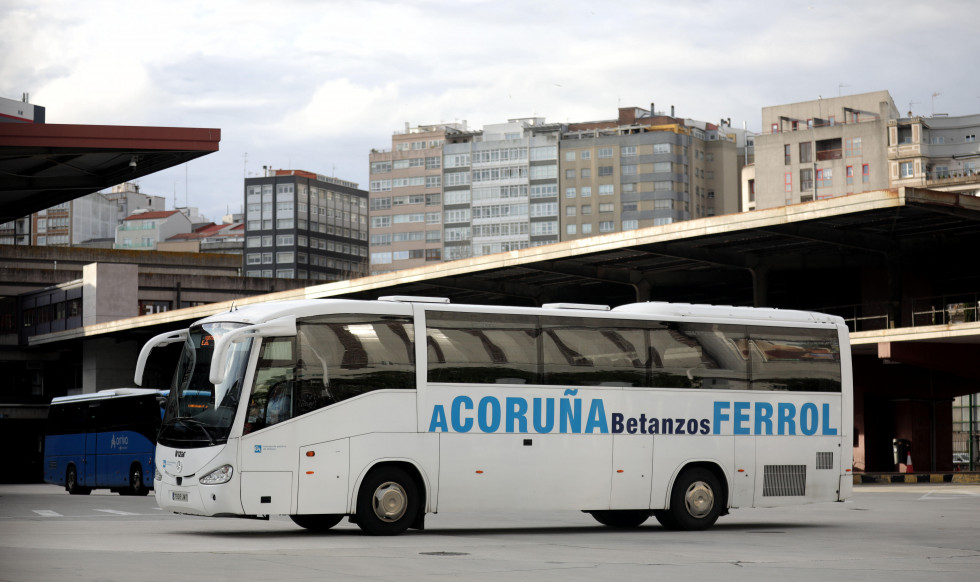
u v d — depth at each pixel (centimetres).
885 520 2177
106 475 3919
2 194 3538
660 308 1909
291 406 1625
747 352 1952
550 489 1773
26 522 2067
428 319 1728
